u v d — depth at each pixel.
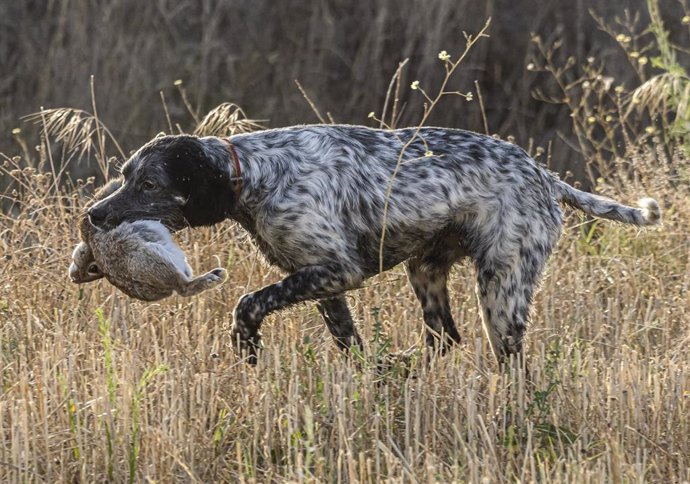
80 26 49.00
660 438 19.11
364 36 49.31
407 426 18.22
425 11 48.06
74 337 21.97
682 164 31.42
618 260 27.52
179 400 18.69
